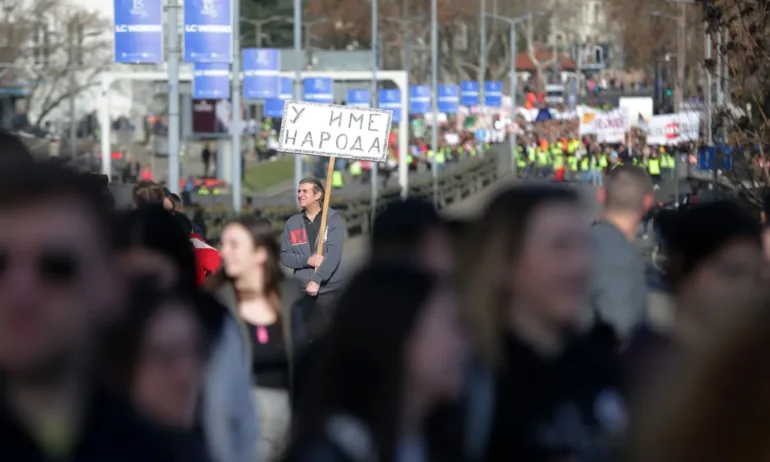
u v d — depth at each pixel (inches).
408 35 7549.2
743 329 179.9
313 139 1589.6
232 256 652.1
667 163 4475.9
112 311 244.5
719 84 2017.7
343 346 334.6
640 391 206.4
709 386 179.9
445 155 7234.3
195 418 454.3
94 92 6894.7
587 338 401.4
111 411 238.8
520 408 383.6
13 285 225.6
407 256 359.3
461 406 364.5
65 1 6432.1
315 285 1210.0
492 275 390.9
